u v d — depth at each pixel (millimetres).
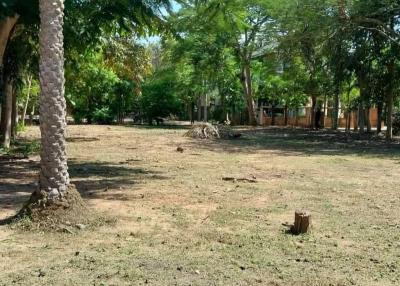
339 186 12023
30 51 18625
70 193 7699
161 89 46438
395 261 6180
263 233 7375
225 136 29172
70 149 20734
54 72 7543
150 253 6320
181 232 7363
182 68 45719
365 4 25281
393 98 33219
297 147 24172
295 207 9352
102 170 14094
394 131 35250
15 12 11602
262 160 17797
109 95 46188
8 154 17656
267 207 9273
